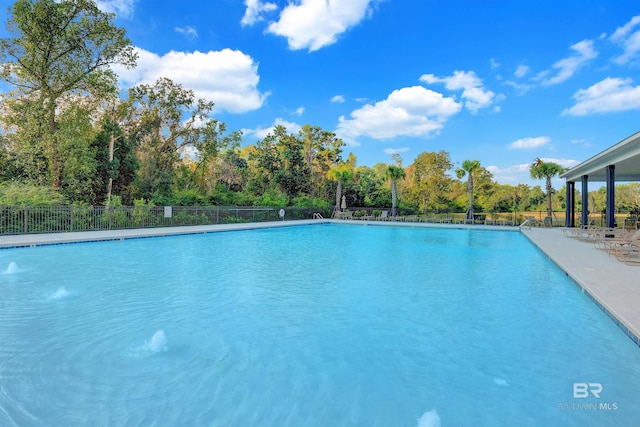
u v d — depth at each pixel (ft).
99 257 34.45
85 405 9.75
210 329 15.69
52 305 18.98
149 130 91.76
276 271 28.55
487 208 138.41
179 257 35.14
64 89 61.77
